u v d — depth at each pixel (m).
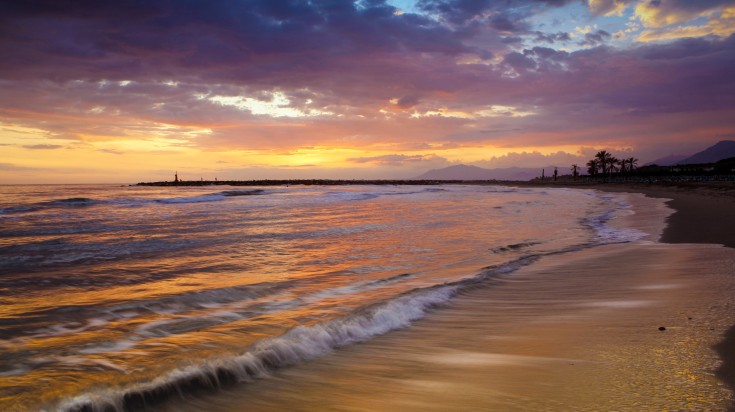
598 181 138.12
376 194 58.69
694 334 5.14
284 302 7.70
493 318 6.59
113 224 21.64
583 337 5.35
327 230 19.09
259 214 27.59
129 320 6.64
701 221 20.19
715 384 3.69
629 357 4.50
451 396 3.75
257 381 4.15
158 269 10.78
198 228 19.94
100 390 3.66
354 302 7.66
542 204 37.16
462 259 12.07
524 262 11.41
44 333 6.00
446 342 5.45
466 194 60.72
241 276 9.97
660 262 10.70
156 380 3.88
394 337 5.66
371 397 3.79
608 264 10.81
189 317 6.77
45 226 20.75
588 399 3.53
